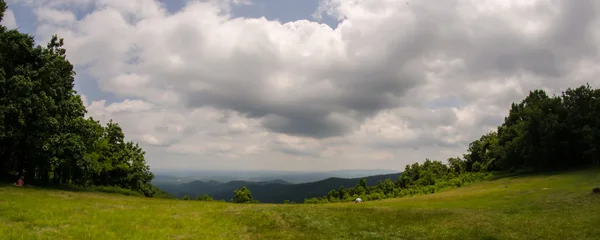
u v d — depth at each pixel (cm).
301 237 2164
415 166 9494
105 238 1659
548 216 2605
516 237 2094
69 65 4281
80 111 4331
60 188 4200
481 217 2695
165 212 2717
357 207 3391
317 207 3394
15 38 3562
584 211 2695
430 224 2561
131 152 6769
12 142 3747
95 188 4981
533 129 7212
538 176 6259
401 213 3008
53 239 1522
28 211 2070
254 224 2464
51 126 3672
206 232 2098
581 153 7025
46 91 3728
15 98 3288
